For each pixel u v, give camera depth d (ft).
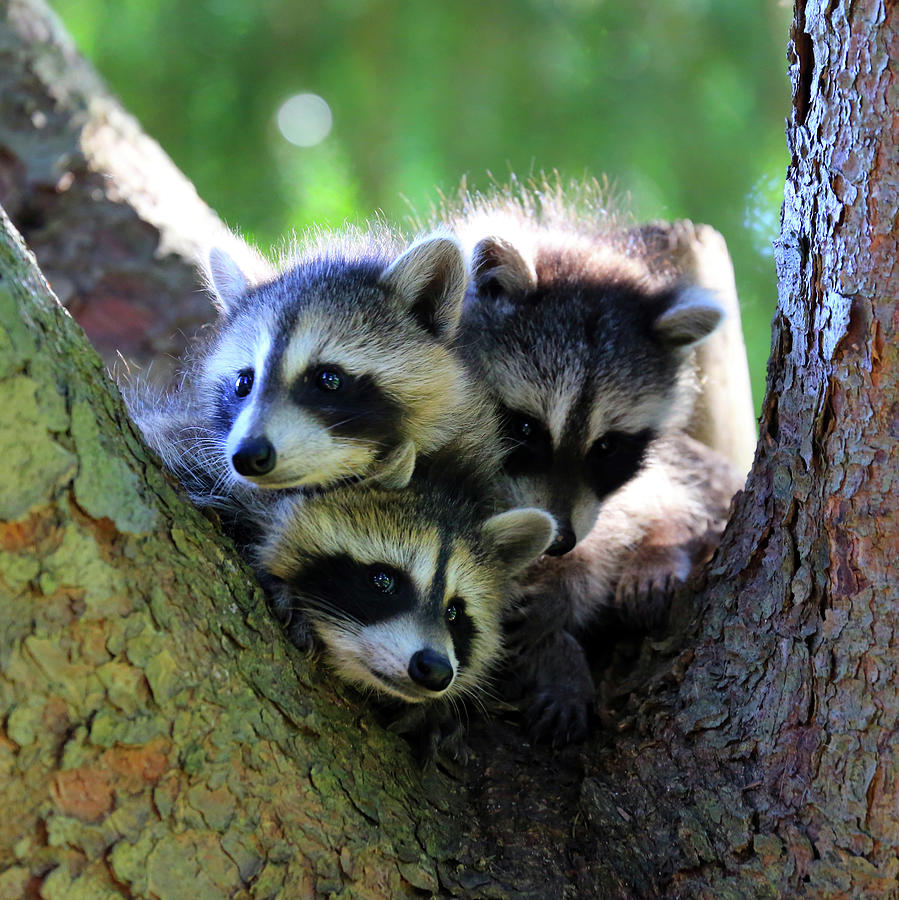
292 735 21.16
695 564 35.04
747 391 42.32
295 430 26.89
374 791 22.24
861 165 21.06
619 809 23.53
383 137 47.57
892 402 21.18
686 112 47.37
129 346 39.45
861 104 20.99
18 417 17.92
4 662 17.70
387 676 24.12
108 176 41.68
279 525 25.81
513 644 31.32
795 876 21.42
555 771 25.80
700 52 47.60
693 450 39.70
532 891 22.39
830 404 21.91
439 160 47.01
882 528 21.36
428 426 30.01
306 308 29.63
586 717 27.40
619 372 35.37
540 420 34.14
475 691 28.14
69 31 48.16
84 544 18.49
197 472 26.94
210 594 20.67
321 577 25.55
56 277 39.81
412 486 27.86
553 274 36.83
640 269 39.58
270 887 19.93
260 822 20.13
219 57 47.85
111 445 19.61
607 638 34.04
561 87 47.65
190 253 41.37
